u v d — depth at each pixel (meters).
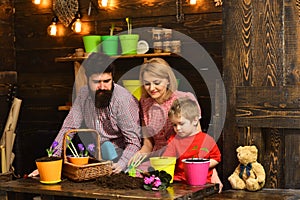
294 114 2.15
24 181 2.42
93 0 3.77
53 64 3.98
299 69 2.17
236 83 2.28
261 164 2.25
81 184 2.31
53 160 2.32
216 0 3.37
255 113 2.22
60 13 3.80
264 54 2.23
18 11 4.10
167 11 3.54
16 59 4.13
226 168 2.32
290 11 2.18
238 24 2.27
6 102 4.00
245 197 2.11
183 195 2.07
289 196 2.11
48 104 4.02
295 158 2.19
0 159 3.67
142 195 2.07
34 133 4.09
